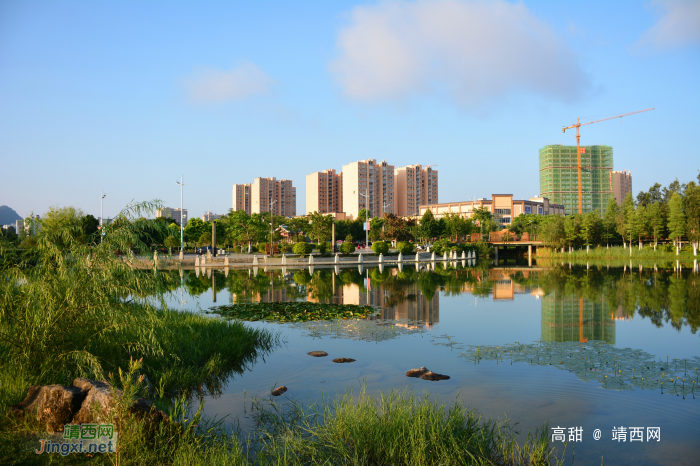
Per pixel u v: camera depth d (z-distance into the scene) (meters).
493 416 7.27
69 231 8.18
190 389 8.63
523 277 36.06
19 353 7.62
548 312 18.19
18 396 6.59
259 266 49.50
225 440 6.07
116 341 9.48
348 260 55.34
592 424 6.98
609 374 9.56
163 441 5.71
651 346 12.20
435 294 24.48
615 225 82.31
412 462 5.46
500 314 17.66
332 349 11.91
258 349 11.90
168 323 12.68
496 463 5.64
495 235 88.19
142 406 5.98
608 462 5.75
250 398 8.17
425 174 176.00
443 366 10.22
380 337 13.37
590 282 31.06
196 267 47.28
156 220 8.84
